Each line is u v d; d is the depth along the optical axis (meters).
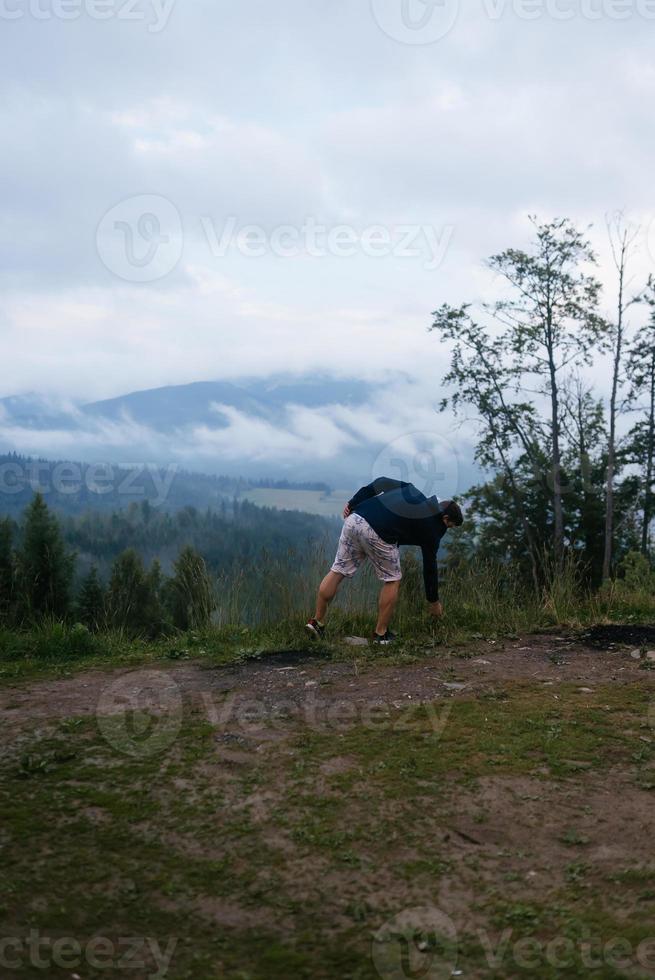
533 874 3.10
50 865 3.12
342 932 2.77
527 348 33.69
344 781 3.89
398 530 6.50
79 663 6.19
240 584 7.44
